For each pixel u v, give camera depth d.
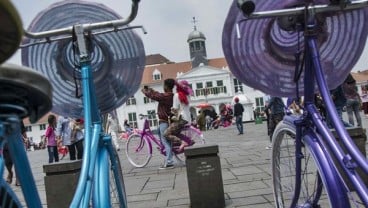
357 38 2.85
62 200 5.46
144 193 7.20
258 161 9.83
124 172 10.31
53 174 5.50
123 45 3.62
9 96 1.45
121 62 3.66
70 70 3.54
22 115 1.52
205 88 75.00
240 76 2.88
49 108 1.68
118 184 3.49
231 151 13.03
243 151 12.64
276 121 10.74
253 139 17.97
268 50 2.85
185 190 7.11
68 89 3.60
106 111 3.72
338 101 8.77
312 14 2.53
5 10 1.07
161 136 10.28
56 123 13.69
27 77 1.48
